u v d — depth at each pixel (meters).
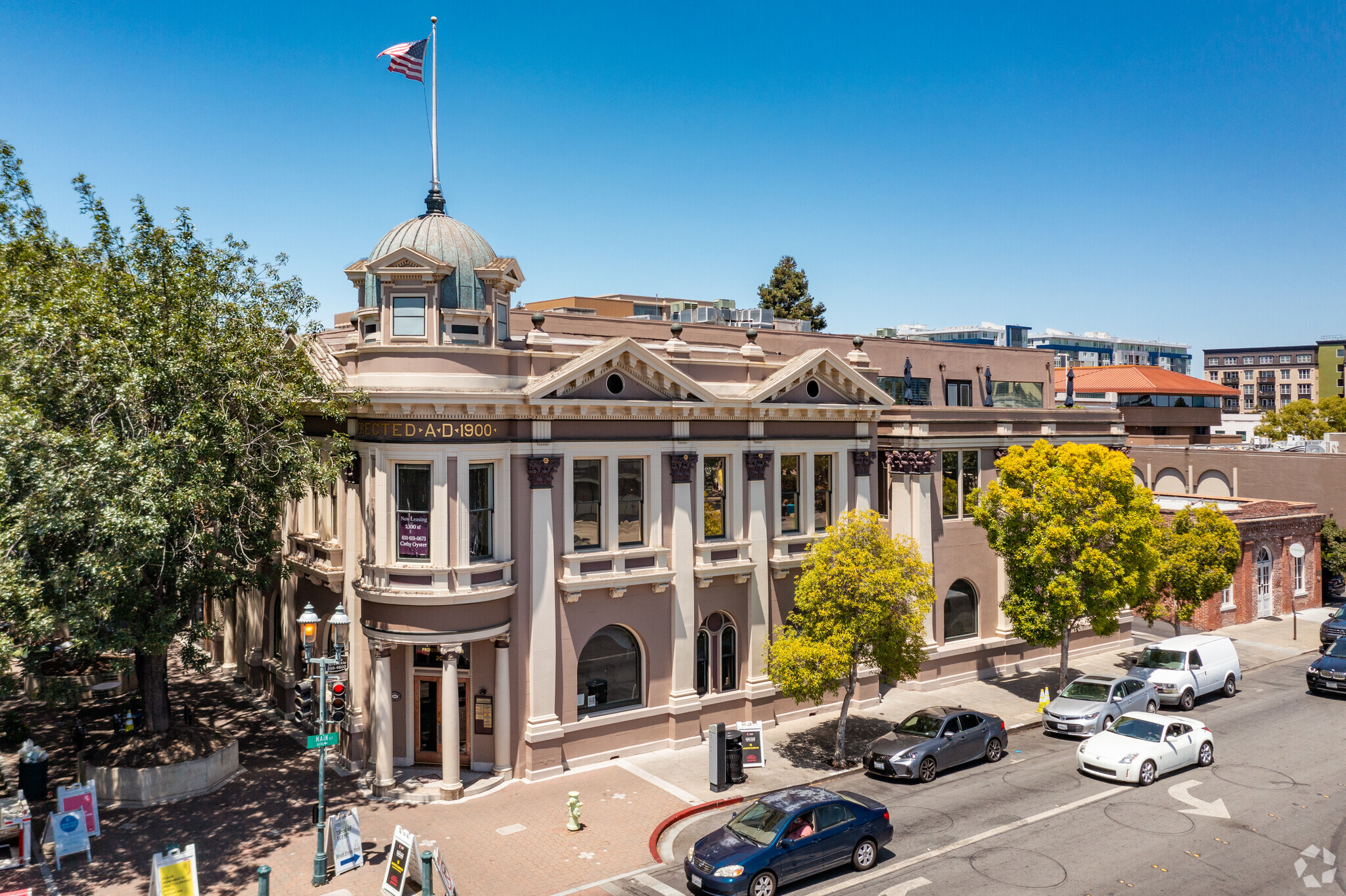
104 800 22.78
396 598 23.27
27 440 19.38
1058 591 29.27
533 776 24.75
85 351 20.75
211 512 21.94
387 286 24.16
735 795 23.70
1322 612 48.44
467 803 23.25
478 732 25.20
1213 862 19.45
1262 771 25.11
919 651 25.94
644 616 26.92
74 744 27.16
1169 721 25.62
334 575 25.72
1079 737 28.30
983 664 35.00
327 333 30.48
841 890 18.48
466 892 18.62
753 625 28.92
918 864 19.67
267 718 29.69
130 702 27.27
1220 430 88.38
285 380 23.91
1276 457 54.91
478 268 24.77
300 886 18.73
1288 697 33.09
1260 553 46.84
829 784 24.58
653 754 26.92
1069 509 29.89
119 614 20.94
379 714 23.69
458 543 23.81
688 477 27.45
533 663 24.81
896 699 32.31
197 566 22.22
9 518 19.53
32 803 22.77
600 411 25.58
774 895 18.06
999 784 24.48
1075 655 37.97
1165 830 21.16
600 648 26.53
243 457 22.67
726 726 28.59
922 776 24.64
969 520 34.69
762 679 29.11
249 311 23.33
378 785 23.56
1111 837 20.83
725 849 18.31
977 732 26.06
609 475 26.34
